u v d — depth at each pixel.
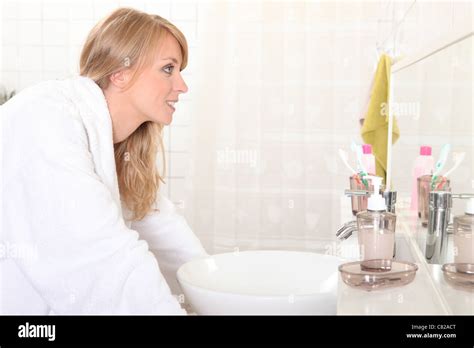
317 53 2.85
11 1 3.04
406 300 0.78
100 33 1.18
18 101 1.07
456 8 1.02
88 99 1.14
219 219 2.95
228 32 2.88
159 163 3.05
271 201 2.95
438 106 1.01
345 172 2.88
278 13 2.86
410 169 1.39
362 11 2.79
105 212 0.99
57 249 0.99
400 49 2.09
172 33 1.21
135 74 1.18
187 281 0.95
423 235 1.14
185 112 3.03
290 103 2.89
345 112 2.86
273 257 1.21
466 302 0.66
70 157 1.01
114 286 0.97
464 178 0.80
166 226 1.41
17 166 1.02
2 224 1.03
